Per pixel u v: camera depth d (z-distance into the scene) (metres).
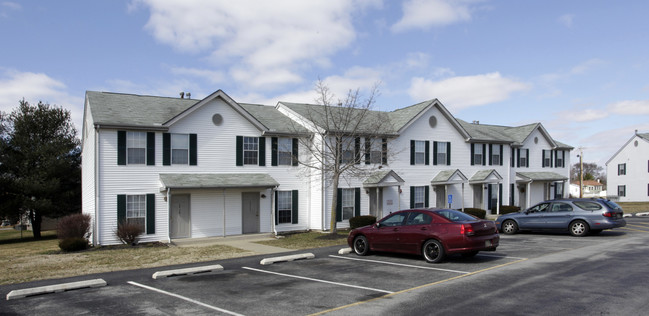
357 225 21.73
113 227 18.27
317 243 17.33
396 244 12.46
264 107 25.64
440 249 11.41
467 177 28.59
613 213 16.80
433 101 26.42
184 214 19.88
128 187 18.59
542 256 12.24
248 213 21.42
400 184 23.98
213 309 7.58
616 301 7.37
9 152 29.08
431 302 7.62
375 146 24.16
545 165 34.72
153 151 19.17
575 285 8.56
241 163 21.23
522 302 7.45
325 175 22.31
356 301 7.89
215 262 12.98
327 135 21.77
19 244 24.50
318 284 9.44
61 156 29.25
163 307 7.76
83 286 9.36
